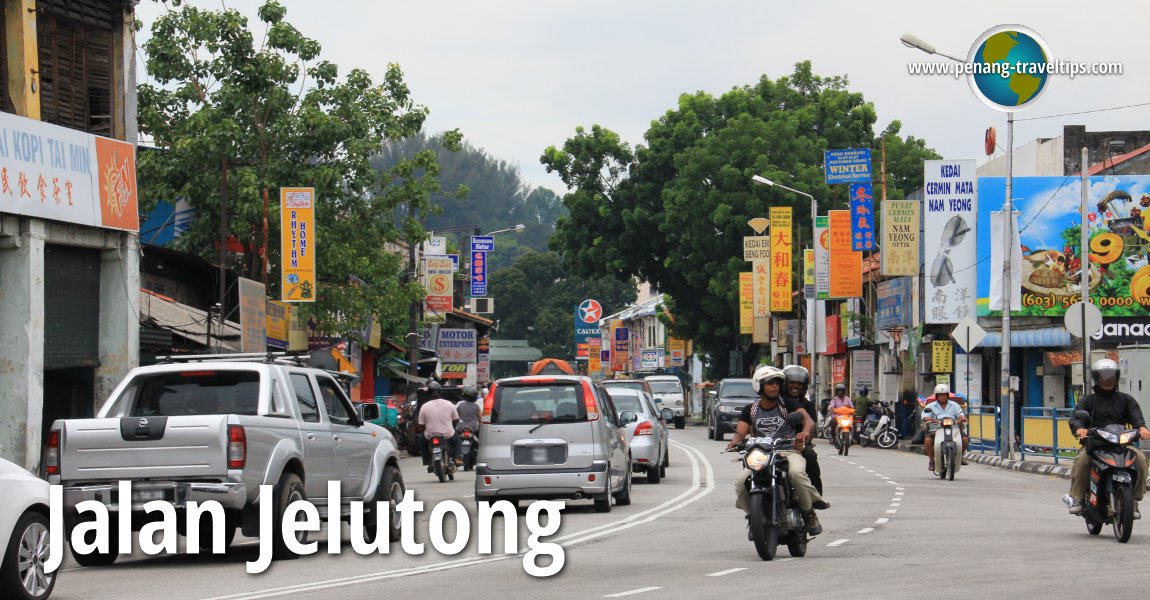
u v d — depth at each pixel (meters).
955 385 125.81
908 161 192.38
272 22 95.44
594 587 31.77
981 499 60.06
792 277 174.38
